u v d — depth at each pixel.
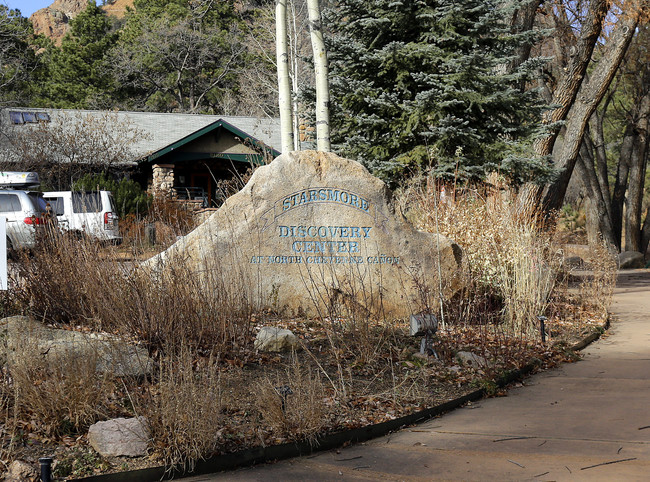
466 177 14.25
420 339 7.98
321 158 9.71
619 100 37.56
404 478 4.52
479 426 5.65
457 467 4.68
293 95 15.93
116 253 8.05
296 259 9.41
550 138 19.33
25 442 4.64
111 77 48.94
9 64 38.25
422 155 14.30
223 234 9.16
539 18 27.84
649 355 8.53
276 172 9.48
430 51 14.45
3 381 5.14
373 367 6.85
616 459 4.66
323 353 7.18
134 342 6.32
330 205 9.63
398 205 9.98
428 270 9.81
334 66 15.41
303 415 5.16
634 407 6.04
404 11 14.64
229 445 4.87
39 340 5.81
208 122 32.28
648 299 15.31
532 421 5.73
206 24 48.38
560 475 4.42
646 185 52.28
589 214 32.84
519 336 8.93
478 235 11.12
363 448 5.18
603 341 9.70
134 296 6.78
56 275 7.49
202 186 31.92
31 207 17.41
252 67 43.16
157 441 4.69
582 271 18.69
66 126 28.80
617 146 48.56
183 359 5.55
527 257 10.03
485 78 14.56
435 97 14.12
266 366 6.60
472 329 9.05
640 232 36.19
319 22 11.72
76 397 4.93
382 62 14.69
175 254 7.55
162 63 48.94
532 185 17.03
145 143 29.77
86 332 6.59
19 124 28.25
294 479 4.54
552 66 28.56
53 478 4.25
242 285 7.67
